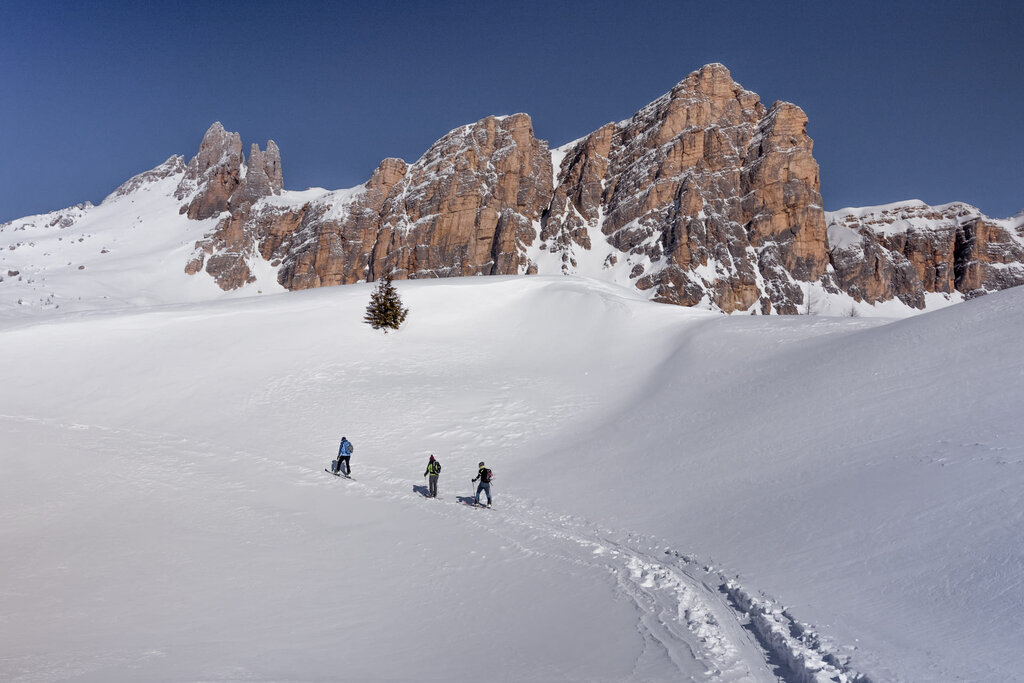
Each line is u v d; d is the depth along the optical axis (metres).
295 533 19.61
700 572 13.95
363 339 48.19
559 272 155.75
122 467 27.80
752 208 160.75
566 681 8.67
